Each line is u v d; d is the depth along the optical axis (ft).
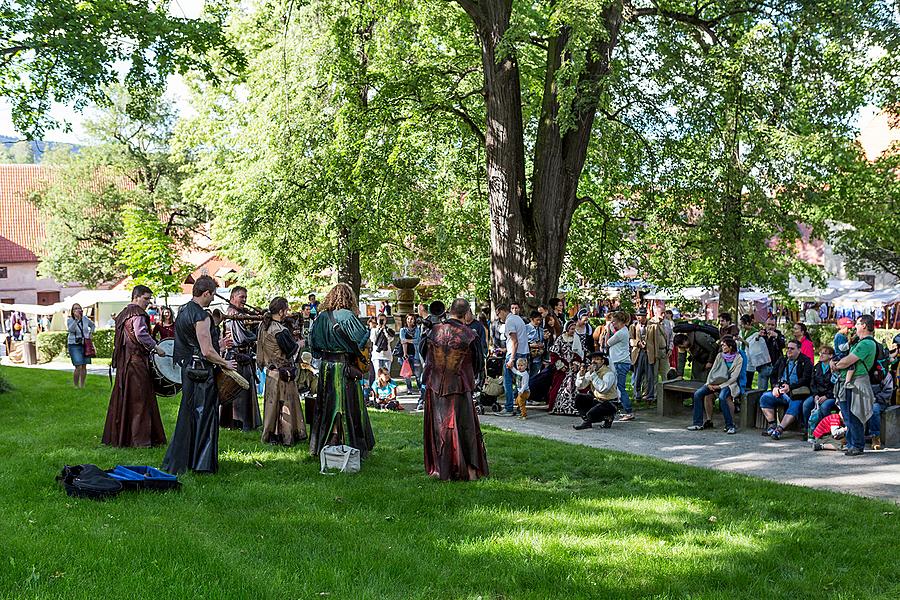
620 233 76.79
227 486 25.54
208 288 27.40
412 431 37.52
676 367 58.65
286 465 29.12
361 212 72.84
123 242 124.06
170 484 24.73
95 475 23.84
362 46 75.31
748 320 56.75
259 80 81.71
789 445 37.96
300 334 45.44
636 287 112.16
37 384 56.44
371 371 50.44
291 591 16.67
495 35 57.82
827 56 58.13
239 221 80.33
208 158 100.32
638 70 59.62
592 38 50.24
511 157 59.57
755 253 62.95
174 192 153.69
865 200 76.59
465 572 18.45
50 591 15.90
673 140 61.87
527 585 17.93
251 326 36.06
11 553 17.66
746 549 20.51
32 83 51.80
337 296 29.86
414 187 80.23
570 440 39.60
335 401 29.50
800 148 57.93
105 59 47.11
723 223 62.69
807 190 61.41
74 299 132.05
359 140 67.41
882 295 131.13
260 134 79.77
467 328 27.96
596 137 68.80
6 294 201.16
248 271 99.91
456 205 90.33
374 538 20.58
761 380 47.50
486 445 34.60
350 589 17.04
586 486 27.43
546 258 59.41
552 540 20.71
